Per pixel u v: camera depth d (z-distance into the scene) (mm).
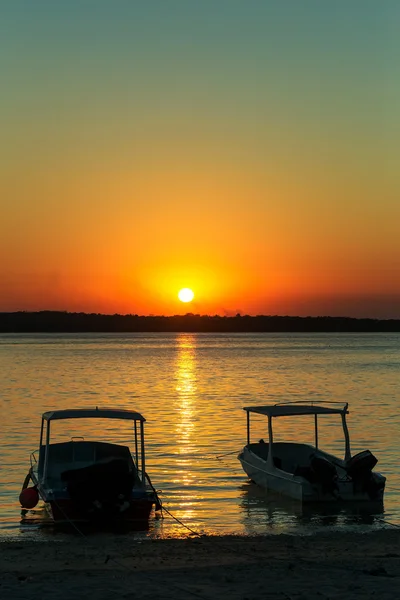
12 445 36594
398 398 63906
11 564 16422
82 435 40062
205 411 52250
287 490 24422
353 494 23625
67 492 21500
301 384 78875
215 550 17781
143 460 23812
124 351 181750
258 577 14852
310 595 13367
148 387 74625
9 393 67812
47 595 13484
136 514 21422
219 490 26203
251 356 151250
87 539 19609
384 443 37594
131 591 13742
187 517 22406
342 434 40906
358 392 69688
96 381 82750
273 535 19766
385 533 19891
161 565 16188
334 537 19344
